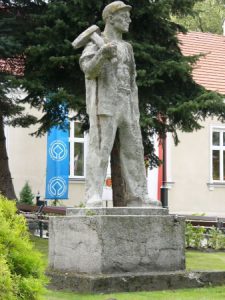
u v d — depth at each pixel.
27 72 17.17
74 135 27.47
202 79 31.45
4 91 16.50
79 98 16.16
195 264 12.98
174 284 10.01
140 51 16.34
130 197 10.79
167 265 10.32
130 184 10.81
